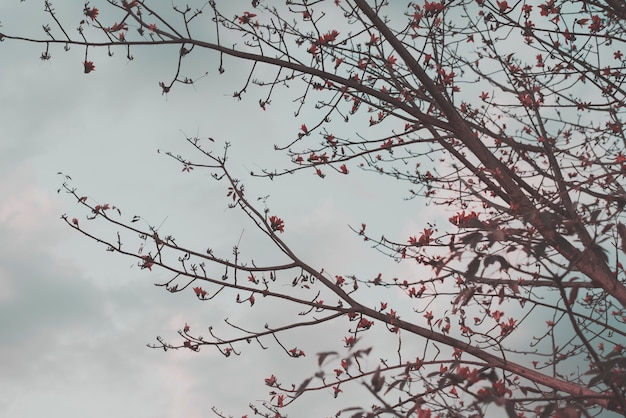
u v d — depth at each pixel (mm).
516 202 4086
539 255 2891
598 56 4672
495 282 3258
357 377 4344
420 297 4535
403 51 4277
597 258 2994
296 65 4594
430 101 4520
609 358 3004
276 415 4566
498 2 4680
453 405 3295
